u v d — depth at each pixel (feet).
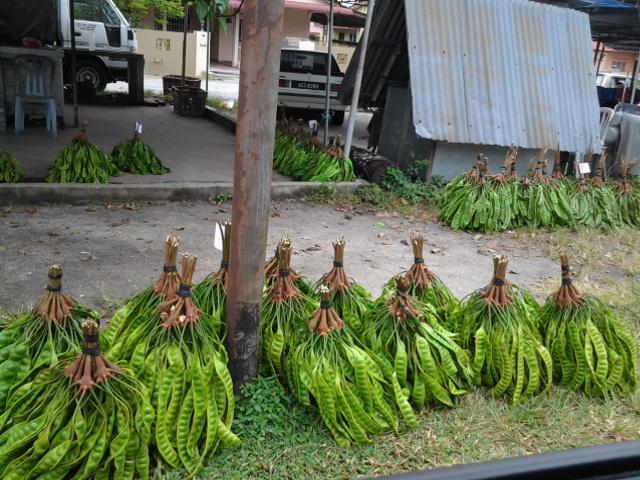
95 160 23.02
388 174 26.58
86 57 48.78
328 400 9.61
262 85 9.07
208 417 8.93
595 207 24.07
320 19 74.08
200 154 31.30
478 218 22.35
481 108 26.68
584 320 11.72
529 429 10.65
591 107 29.22
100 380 8.21
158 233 19.61
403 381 10.47
